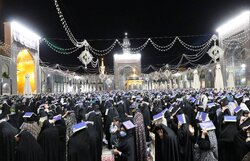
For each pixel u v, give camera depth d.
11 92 31.55
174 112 8.84
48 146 7.54
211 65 46.59
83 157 6.68
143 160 7.79
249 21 34.00
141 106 12.28
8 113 10.62
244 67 35.88
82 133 6.84
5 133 7.16
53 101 16.02
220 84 28.56
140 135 7.86
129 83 55.72
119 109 13.80
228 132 6.60
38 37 41.56
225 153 6.62
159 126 6.44
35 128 7.76
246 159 3.55
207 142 6.18
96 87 76.56
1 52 30.52
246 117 7.14
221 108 9.55
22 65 39.81
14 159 7.09
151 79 70.19
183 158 6.51
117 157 6.95
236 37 38.00
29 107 13.27
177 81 66.88
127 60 59.19
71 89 65.38
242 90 21.52
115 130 8.12
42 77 45.81
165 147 6.26
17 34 33.12
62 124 8.65
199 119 7.83
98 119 10.07
